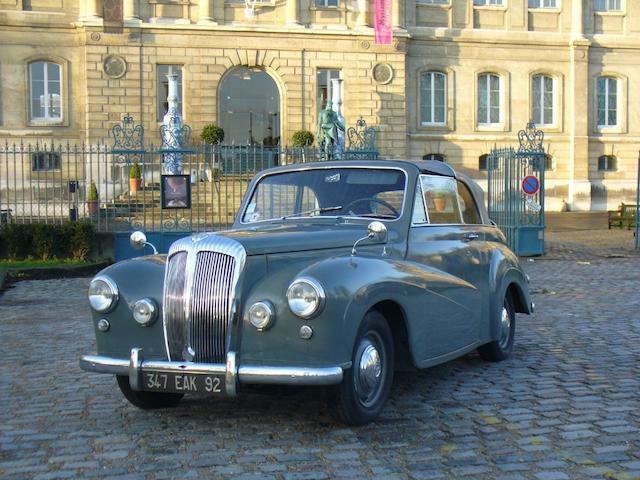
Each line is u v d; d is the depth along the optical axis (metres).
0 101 33.59
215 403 6.13
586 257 20.12
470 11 37.50
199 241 5.19
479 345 6.95
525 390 6.42
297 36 35.53
